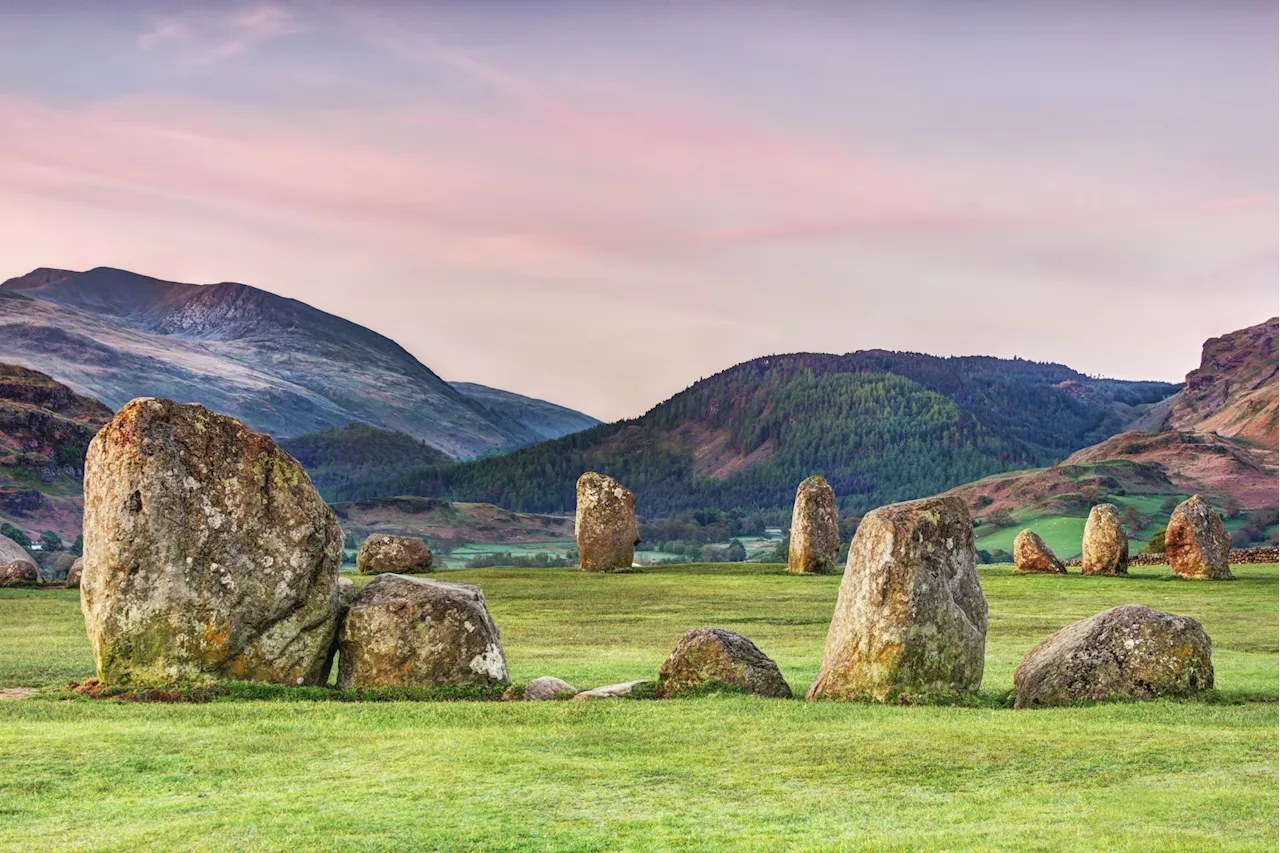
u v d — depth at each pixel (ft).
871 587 75.92
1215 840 40.27
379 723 63.52
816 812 46.09
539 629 128.77
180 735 59.21
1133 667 71.87
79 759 53.62
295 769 52.60
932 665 74.33
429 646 77.46
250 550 77.36
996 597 156.97
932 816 45.06
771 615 140.97
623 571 208.44
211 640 75.46
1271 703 72.02
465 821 44.55
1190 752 54.75
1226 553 182.60
